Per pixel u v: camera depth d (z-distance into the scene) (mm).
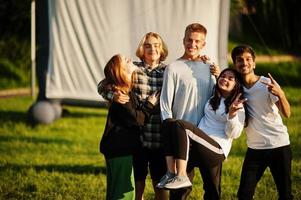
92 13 13062
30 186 9805
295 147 12156
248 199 7000
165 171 7324
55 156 12102
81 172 10750
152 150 7266
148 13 12312
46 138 13977
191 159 6754
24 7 22719
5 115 17312
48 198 9102
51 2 13453
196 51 7094
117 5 12766
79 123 15922
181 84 7004
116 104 7027
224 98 6887
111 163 7004
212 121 6902
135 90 7207
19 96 23219
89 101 13984
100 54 13148
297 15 20188
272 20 20281
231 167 10844
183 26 11930
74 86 13609
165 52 7477
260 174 7129
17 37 25141
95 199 9055
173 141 6566
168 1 12039
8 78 26156
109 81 7059
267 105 6844
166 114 6957
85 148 12906
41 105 15109
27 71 26266
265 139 6930
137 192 7449
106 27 12938
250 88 6934
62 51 13508
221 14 11773
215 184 6832
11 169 10953
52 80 13719
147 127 7230
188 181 6488
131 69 7086
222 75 6840
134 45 12680
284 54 27266
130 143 6988
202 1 11789
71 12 13281
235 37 31359
